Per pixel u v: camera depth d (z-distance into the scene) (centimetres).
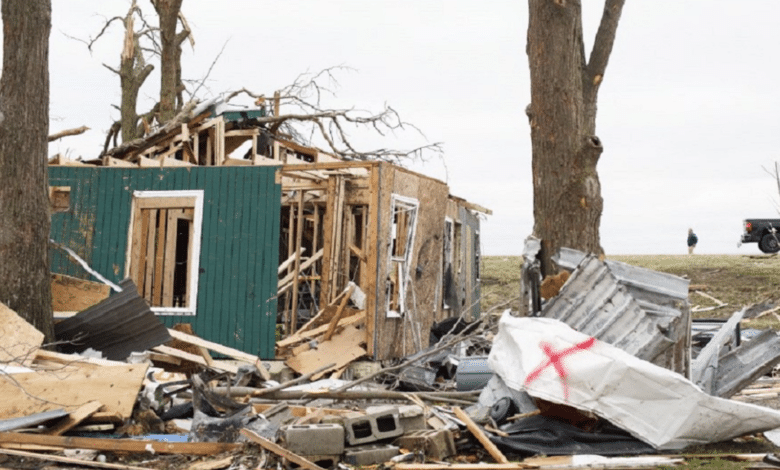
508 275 3203
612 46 1288
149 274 1571
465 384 1088
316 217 1706
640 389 824
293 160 2086
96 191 1540
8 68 1138
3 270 1124
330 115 2044
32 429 844
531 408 893
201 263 1496
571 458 793
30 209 1141
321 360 1402
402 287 1558
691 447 847
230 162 1802
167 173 1526
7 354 998
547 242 1128
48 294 1162
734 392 962
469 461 806
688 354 905
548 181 1135
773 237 3506
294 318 1574
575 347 848
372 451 775
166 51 2334
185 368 1252
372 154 2125
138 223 1528
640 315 894
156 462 792
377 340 1423
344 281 1597
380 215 1441
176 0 2295
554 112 1135
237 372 1136
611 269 929
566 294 930
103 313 1151
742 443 876
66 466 762
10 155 1134
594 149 1121
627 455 823
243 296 1480
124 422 895
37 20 1144
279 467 751
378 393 1022
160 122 2331
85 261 1527
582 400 828
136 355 1201
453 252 2022
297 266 1586
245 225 1495
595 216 1129
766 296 2580
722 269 3152
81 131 1658
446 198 1792
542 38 1143
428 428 846
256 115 2097
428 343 1691
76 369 949
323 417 824
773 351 957
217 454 811
